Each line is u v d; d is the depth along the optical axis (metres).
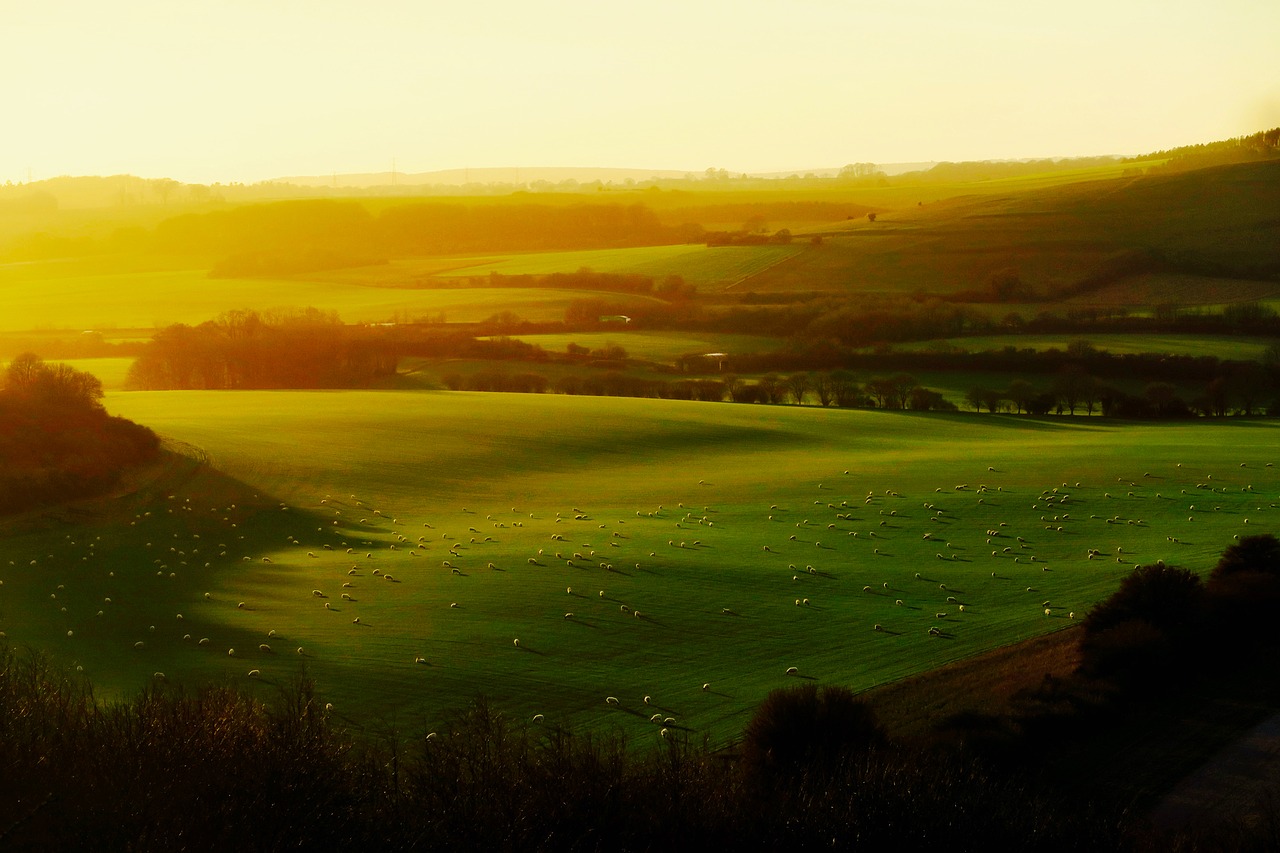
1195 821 23.11
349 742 24.92
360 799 17.30
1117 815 22.95
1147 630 33.03
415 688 35.91
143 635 41.53
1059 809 22.75
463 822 17.12
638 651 40.03
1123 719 28.98
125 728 18.39
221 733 17.92
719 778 21.50
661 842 18.52
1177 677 31.89
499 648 40.28
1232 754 26.61
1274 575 38.75
